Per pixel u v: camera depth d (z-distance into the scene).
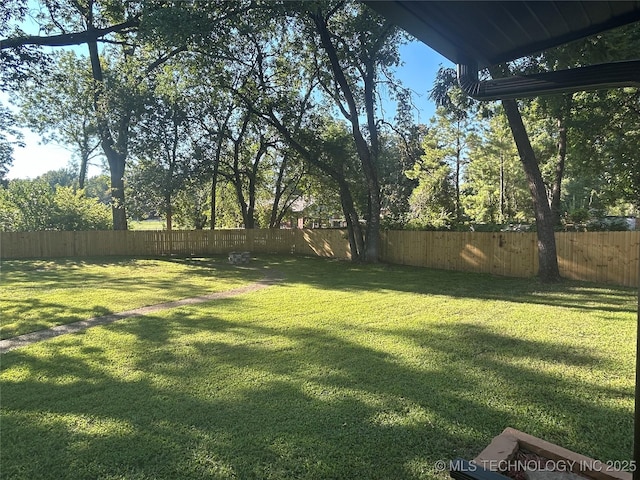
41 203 17.52
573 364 3.80
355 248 14.27
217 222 23.97
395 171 17.06
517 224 12.43
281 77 15.78
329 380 3.51
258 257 16.53
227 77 14.14
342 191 13.98
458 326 5.25
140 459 2.39
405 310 6.28
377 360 4.00
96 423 2.82
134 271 12.05
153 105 14.54
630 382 3.36
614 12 1.78
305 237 18.11
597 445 2.44
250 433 2.65
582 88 1.81
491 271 10.70
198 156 15.85
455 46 1.98
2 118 15.60
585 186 18.81
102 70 18.75
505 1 1.64
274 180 21.77
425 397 3.14
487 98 2.06
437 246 12.18
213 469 2.29
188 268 12.83
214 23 10.92
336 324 5.46
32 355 4.31
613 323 5.26
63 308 6.65
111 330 5.28
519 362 3.88
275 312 6.27
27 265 13.52
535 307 6.32
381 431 2.65
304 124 14.85
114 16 14.45
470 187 26.22
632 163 11.73
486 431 2.62
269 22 11.96
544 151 16.67
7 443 2.58
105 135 16.45
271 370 3.78
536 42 2.01
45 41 11.72
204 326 5.45
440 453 2.40
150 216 16.69
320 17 11.64
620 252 8.29
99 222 18.38
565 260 9.19
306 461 2.35
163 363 4.01
